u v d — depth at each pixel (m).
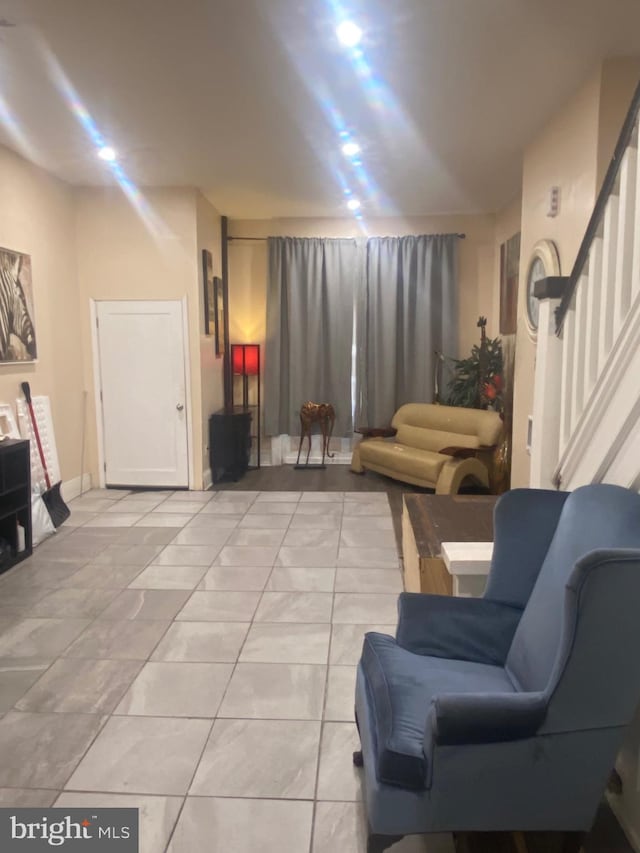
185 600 3.22
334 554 3.93
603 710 1.34
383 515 4.83
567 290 2.39
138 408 5.57
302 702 2.32
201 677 2.49
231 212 6.24
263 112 3.62
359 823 1.74
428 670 1.72
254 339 6.77
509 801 1.39
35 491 4.30
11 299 4.26
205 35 2.73
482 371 5.81
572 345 2.41
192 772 1.94
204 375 5.64
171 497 5.39
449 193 5.52
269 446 6.86
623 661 1.31
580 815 1.41
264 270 6.68
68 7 2.49
